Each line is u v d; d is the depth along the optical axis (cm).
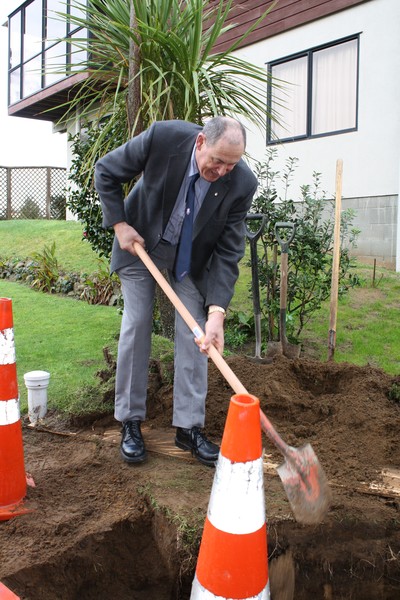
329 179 782
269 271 471
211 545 156
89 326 571
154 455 289
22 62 1324
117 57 417
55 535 222
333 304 412
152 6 395
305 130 827
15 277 920
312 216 495
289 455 186
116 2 409
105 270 773
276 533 225
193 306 279
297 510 185
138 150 253
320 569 230
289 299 472
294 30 809
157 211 261
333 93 790
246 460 153
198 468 274
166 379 355
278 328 487
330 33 764
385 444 290
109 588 229
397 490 252
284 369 369
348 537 231
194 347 278
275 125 853
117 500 248
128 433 285
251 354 468
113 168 262
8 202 1512
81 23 425
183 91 402
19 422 242
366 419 310
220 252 274
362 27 724
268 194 491
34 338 521
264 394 342
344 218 489
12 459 237
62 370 420
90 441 305
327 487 191
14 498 238
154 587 235
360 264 714
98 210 525
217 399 342
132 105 398
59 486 258
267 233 476
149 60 385
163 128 250
